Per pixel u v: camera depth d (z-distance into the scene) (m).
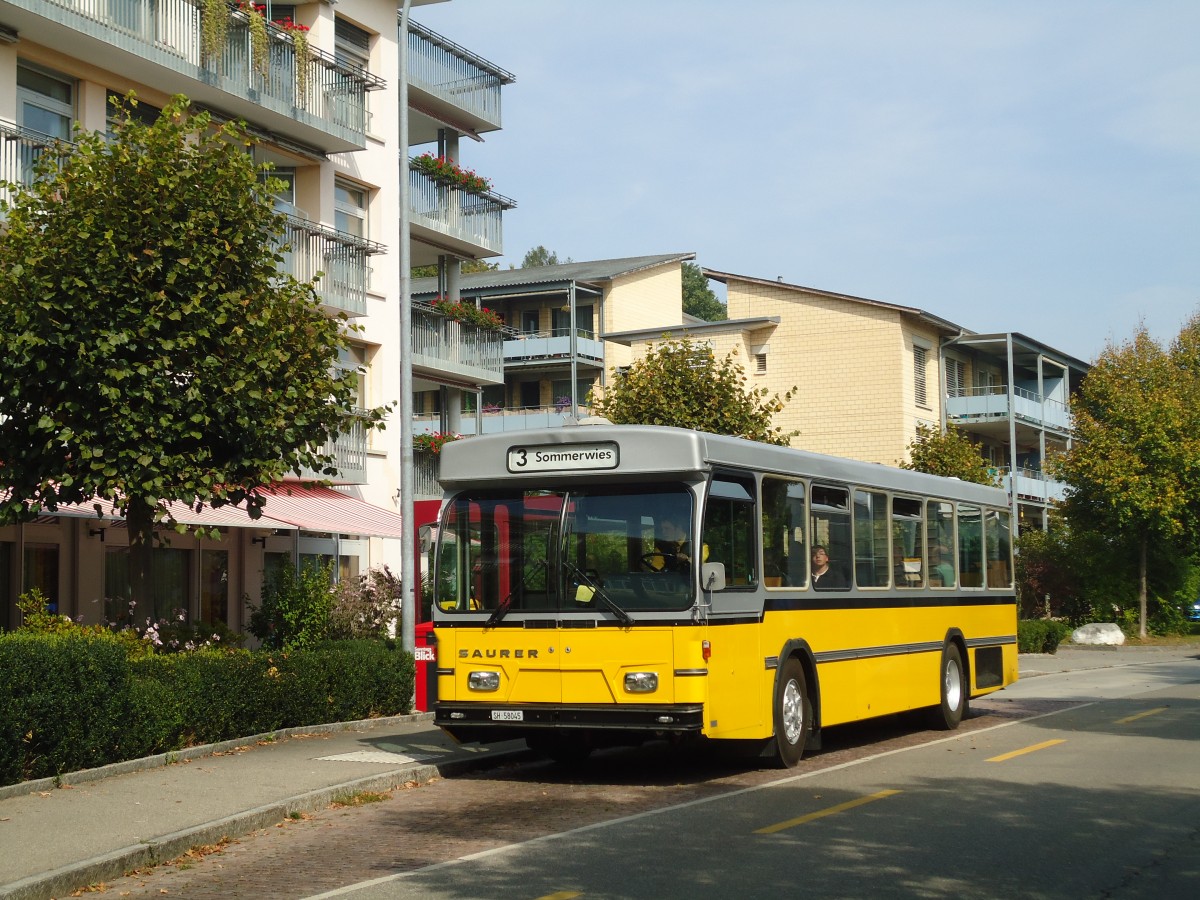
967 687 19.27
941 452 42.06
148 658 15.24
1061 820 10.67
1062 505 48.25
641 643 12.59
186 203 16.89
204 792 11.93
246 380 16.59
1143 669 32.75
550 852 9.51
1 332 15.98
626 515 12.93
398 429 32.84
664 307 65.81
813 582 14.87
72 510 20.33
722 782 13.14
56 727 12.37
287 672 17.00
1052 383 65.75
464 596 13.45
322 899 8.17
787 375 51.69
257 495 17.70
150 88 26.02
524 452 13.36
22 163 22.70
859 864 8.96
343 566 31.48
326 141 30.11
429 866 9.15
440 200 38.22
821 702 14.77
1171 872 8.74
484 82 40.84
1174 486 45.50
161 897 8.45
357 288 31.09
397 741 16.33
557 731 13.20
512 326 62.94
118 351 16.31
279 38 28.59
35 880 8.33
